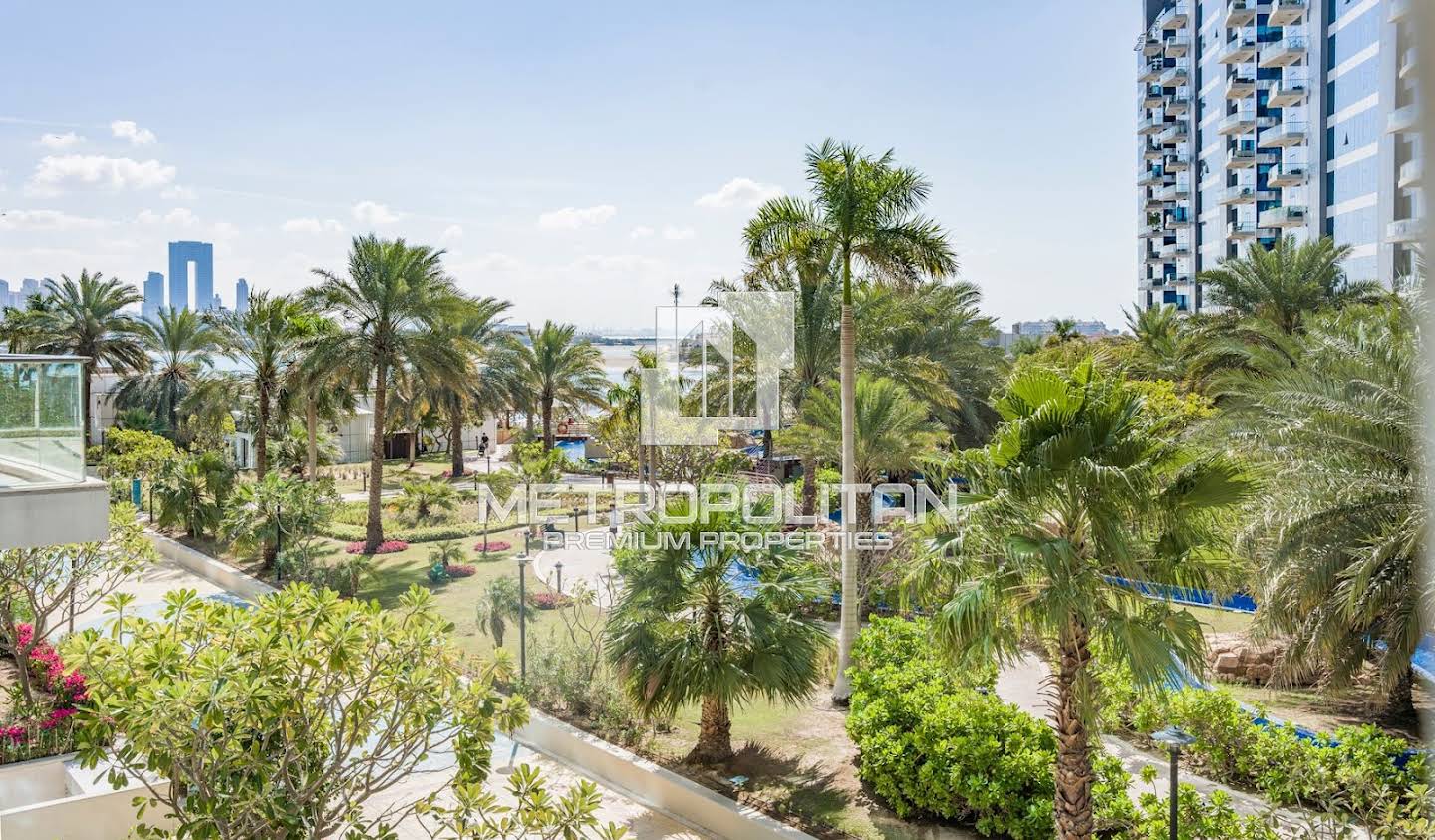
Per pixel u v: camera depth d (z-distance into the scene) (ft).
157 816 33.65
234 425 135.85
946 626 28.04
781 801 37.32
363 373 84.43
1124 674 31.32
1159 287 196.03
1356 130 132.77
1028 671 51.16
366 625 24.58
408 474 139.44
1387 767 32.12
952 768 34.01
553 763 44.06
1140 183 204.23
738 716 46.50
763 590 40.16
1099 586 27.50
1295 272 86.48
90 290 126.00
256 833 22.93
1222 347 66.74
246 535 80.12
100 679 22.30
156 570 84.43
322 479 102.42
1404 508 38.70
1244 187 160.66
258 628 23.77
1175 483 27.43
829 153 49.73
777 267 51.70
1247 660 48.83
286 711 23.21
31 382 31.60
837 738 43.52
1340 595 39.42
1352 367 43.14
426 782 41.01
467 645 57.16
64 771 38.47
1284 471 42.73
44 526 31.35
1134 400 28.02
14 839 31.27
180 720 21.03
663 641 39.73
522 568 50.55
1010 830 32.76
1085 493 27.43
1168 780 36.68
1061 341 147.74
